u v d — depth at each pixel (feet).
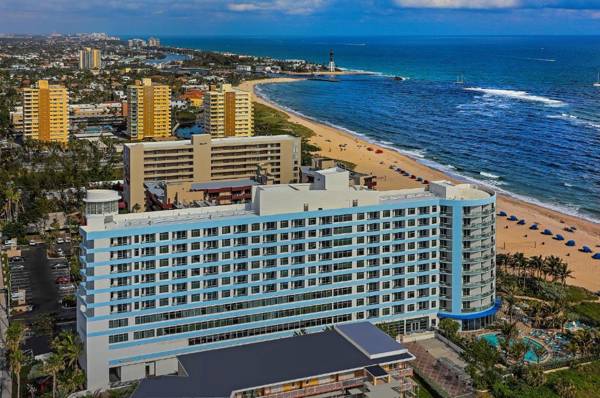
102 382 538.47
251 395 441.27
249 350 492.13
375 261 618.44
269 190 583.58
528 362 583.17
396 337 612.70
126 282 537.65
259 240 577.43
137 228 536.83
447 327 614.75
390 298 626.64
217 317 570.46
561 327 652.89
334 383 460.14
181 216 581.12
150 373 554.46
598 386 551.18
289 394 449.48
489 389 534.37
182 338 560.61
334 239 599.57
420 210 625.41
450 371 561.84
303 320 599.57
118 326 538.88
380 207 609.83
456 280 634.02
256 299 581.53
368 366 468.34
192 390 433.48
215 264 564.30
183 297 557.74
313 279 598.34
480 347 567.18
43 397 506.89
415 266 631.56
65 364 542.16
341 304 610.65
